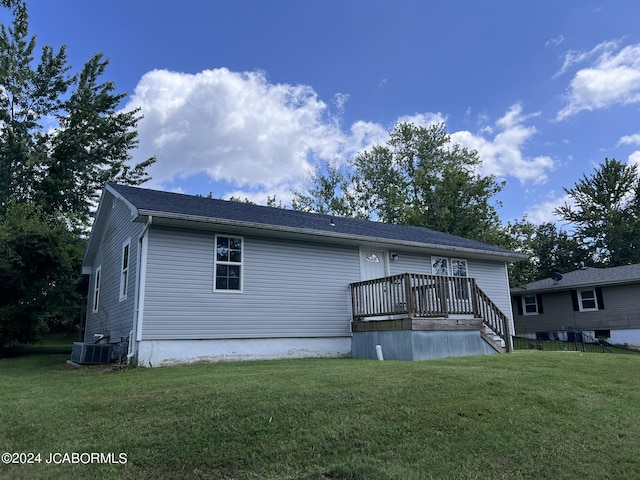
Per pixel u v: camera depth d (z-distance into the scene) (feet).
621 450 13.97
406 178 116.06
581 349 58.44
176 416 15.21
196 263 32.55
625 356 30.66
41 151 73.31
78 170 78.28
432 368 24.12
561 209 129.70
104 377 24.38
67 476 11.39
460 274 49.37
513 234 87.20
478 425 15.20
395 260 44.37
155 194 38.06
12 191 70.64
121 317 36.17
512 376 22.06
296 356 35.70
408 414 15.80
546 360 28.30
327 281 39.04
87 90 79.30
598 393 19.70
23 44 74.38
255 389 18.51
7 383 23.18
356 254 41.65
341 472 11.87
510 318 52.16
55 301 48.93
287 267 36.94
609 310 67.41
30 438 13.67
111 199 43.21
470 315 40.27
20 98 75.41
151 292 30.32
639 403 18.47
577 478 12.29
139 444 13.12
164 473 11.64
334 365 26.86
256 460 12.37
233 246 34.58
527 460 13.10
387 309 35.22
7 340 46.73
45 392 19.88
